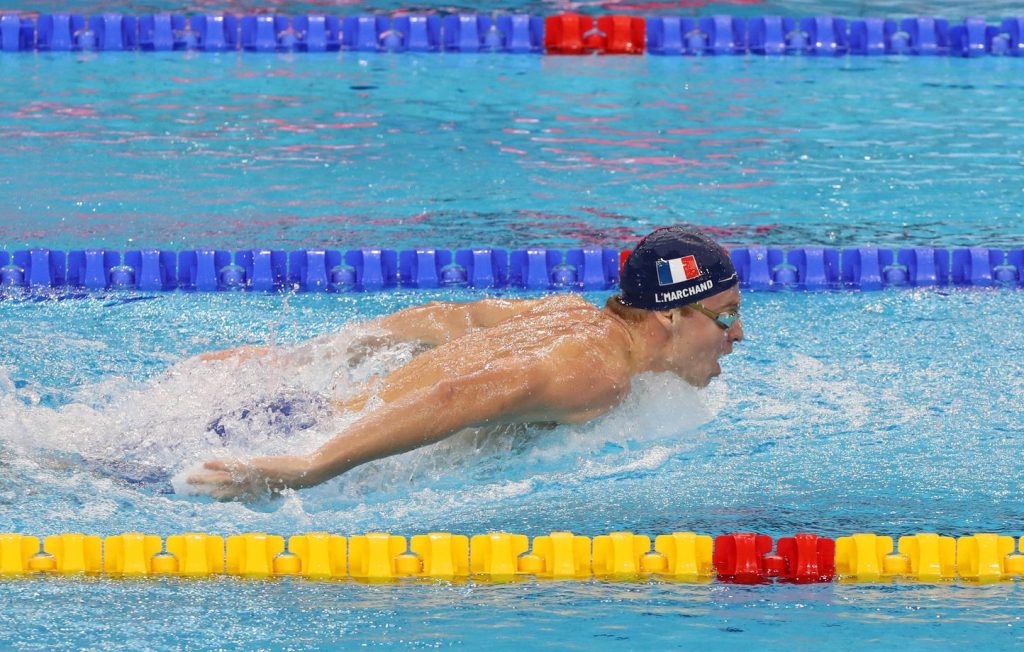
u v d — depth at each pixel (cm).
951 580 1022
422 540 1036
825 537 1060
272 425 1204
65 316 1689
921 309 1759
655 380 1282
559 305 1317
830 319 1717
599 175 2264
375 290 1853
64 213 2034
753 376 1486
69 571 1019
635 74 2955
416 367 1228
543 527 1105
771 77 2942
